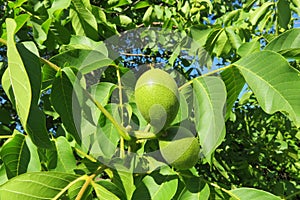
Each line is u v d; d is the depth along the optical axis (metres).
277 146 1.42
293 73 0.58
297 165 1.51
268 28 0.94
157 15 1.05
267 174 1.40
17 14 0.83
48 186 0.53
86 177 0.55
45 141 0.51
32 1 0.84
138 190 0.61
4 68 0.74
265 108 0.58
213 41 0.82
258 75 0.60
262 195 0.61
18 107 0.48
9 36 0.49
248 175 1.26
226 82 0.63
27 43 0.54
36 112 0.51
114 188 0.57
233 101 0.64
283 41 0.62
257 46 0.71
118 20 1.02
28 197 0.51
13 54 0.48
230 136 1.27
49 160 0.64
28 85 0.46
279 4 0.82
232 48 0.82
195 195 0.61
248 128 1.37
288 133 1.48
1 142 0.94
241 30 0.92
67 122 0.59
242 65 0.61
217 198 0.63
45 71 0.64
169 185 0.61
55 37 0.83
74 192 0.54
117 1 1.01
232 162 1.29
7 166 0.59
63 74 0.59
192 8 1.19
